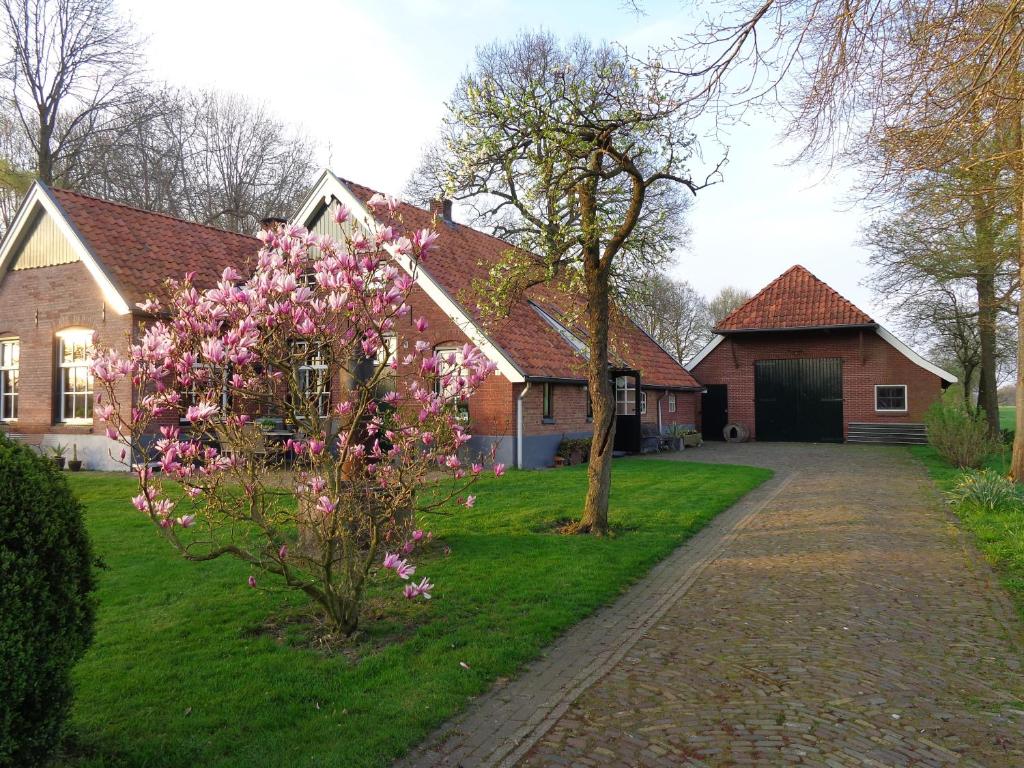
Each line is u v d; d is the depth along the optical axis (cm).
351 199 1673
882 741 384
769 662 493
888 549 827
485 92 854
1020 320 1279
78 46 2352
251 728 384
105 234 1598
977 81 690
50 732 303
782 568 749
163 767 343
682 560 789
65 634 309
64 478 327
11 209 2495
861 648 519
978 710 421
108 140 2550
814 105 785
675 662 494
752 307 2712
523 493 1184
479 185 923
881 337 2480
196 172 3225
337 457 564
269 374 501
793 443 2547
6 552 283
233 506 506
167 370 444
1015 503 1036
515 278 952
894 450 2188
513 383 1587
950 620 580
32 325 1659
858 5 683
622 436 2103
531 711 419
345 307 457
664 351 2686
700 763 362
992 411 2261
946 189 1020
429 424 523
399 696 426
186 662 471
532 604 607
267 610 577
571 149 838
